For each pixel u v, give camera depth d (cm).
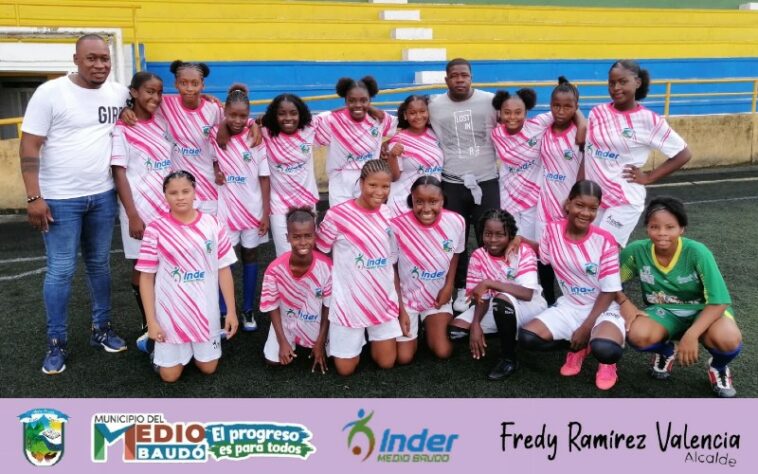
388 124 451
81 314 460
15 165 768
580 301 368
